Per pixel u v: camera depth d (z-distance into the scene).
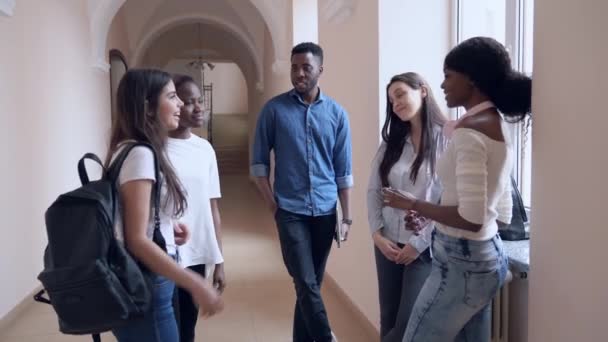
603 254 1.07
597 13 1.07
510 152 1.33
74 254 1.20
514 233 2.16
